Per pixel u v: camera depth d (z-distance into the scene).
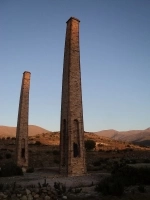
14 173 24.06
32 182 18.64
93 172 26.09
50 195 13.37
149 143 141.50
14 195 12.84
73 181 19.06
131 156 51.94
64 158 24.59
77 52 25.84
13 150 51.03
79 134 23.95
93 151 59.06
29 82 35.84
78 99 24.75
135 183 17.84
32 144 61.84
